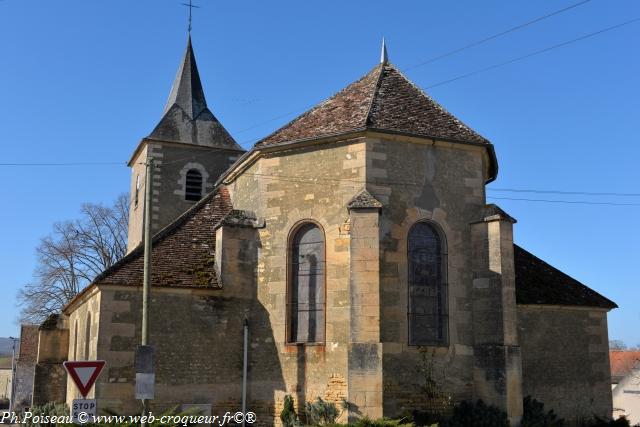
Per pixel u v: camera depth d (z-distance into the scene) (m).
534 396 20.73
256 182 20.09
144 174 30.36
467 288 18.42
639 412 42.53
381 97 20.00
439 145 18.88
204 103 32.84
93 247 47.06
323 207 18.45
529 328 21.20
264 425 18.14
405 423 16.17
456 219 18.69
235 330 18.84
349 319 17.28
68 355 27.53
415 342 17.69
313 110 21.02
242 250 19.34
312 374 17.69
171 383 18.06
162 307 18.41
